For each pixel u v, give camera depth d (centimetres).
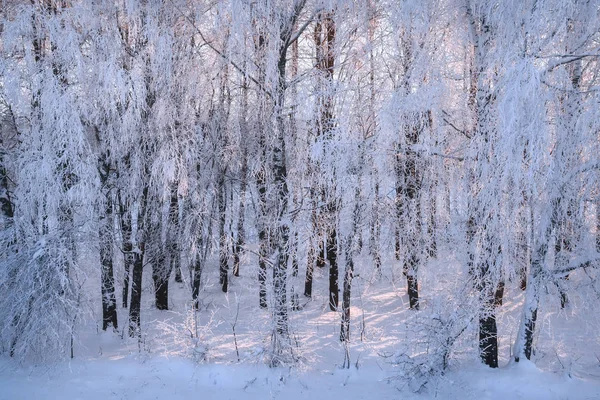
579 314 965
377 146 1233
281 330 1071
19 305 1007
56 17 1144
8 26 1075
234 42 1142
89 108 1182
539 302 975
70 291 1038
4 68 1077
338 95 1222
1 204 1200
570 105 873
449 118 1106
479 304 916
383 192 1451
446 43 1085
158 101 1254
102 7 1185
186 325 1105
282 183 1153
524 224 952
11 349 1042
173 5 1235
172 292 1802
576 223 913
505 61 835
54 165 1102
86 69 1162
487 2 913
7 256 1062
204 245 1520
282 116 1152
